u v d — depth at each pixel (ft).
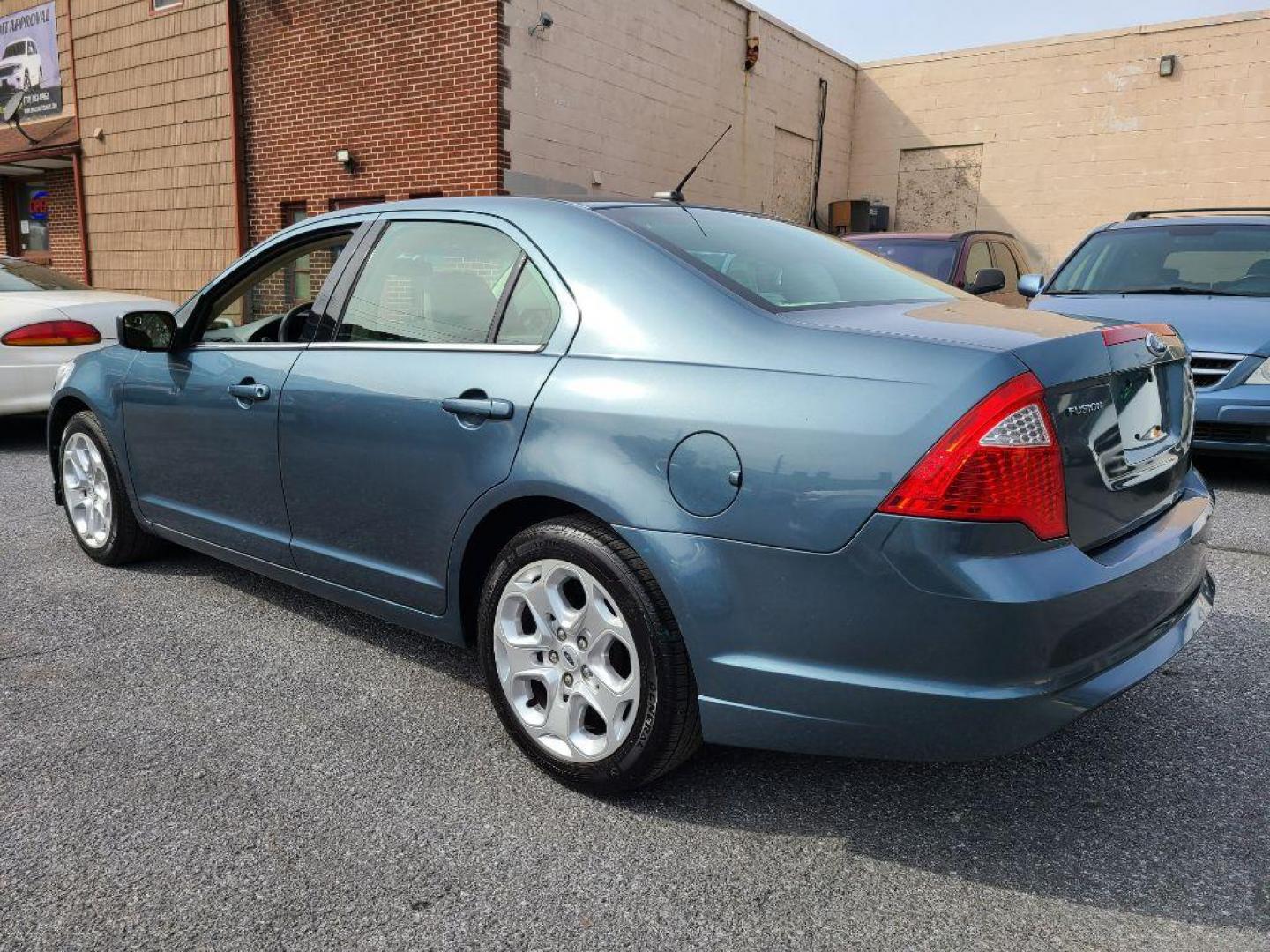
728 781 8.53
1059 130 52.80
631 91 41.52
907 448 6.48
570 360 8.20
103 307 23.31
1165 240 22.40
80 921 6.62
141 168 47.62
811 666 6.93
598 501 7.64
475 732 9.45
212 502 11.90
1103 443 7.16
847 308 8.19
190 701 10.02
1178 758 8.89
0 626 12.00
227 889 6.98
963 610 6.38
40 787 8.30
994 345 6.79
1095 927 6.62
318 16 39.09
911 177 58.03
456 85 35.73
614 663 8.13
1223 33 47.70
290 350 10.75
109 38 47.42
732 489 7.04
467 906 6.82
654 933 6.56
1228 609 12.49
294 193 41.57
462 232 9.62
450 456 8.80
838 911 6.80
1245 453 18.06
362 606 10.29
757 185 51.44
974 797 8.30
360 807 8.06
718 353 7.50
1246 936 6.52
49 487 19.65
